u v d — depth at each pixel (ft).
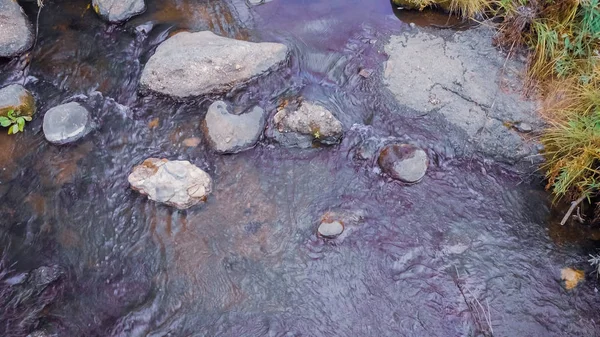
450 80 12.53
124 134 12.26
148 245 10.80
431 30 13.60
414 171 11.37
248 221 11.03
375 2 14.38
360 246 10.71
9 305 10.16
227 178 11.57
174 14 14.25
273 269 10.47
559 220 10.93
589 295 9.98
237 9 14.33
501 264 10.41
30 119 12.48
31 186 11.59
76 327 9.93
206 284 10.33
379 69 12.95
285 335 9.73
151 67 12.50
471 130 11.86
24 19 13.74
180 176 10.99
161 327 9.89
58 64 13.47
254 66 12.67
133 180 11.18
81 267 10.60
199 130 12.25
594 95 10.88
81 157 11.95
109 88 13.03
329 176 11.60
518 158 11.49
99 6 14.02
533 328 9.65
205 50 12.47
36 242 10.90
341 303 10.07
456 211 11.12
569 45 11.77
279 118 11.90
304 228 10.93
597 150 10.14
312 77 13.00
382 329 9.77
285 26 13.94
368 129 12.12
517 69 12.51
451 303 9.99
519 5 12.84
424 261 10.51
